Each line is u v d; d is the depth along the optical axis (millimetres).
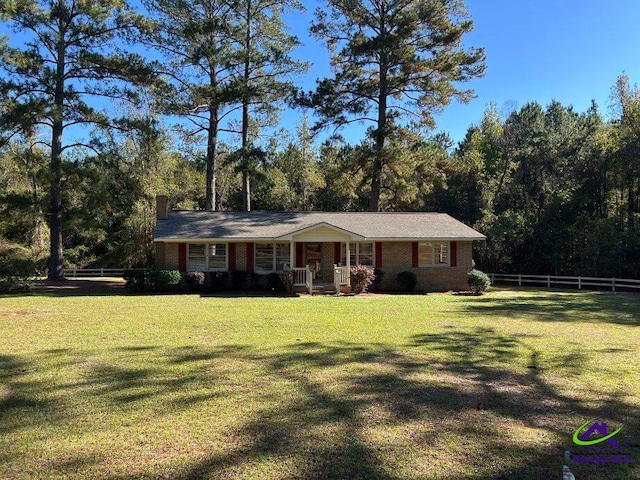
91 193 23922
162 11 25125
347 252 21359
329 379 6590
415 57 26797
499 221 31297
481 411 5402
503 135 35594
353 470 3973
